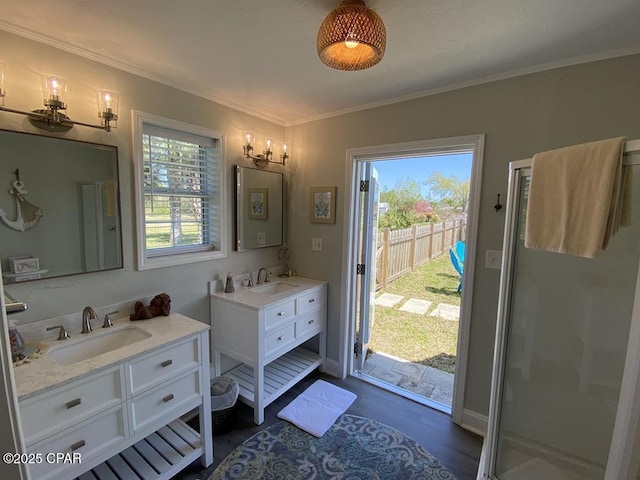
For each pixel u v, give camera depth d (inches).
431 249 157.5
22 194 56.1
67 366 49.8
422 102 83.0
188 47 60.9
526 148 69.9
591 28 52.4
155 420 58.7
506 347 61.9
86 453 49.6
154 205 79.9
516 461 63.4
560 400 60.3
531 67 67.5
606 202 40.4
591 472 56.6
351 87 80.0
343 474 67.3
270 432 79.8
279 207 111.0
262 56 64.3
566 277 58.2
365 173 102.8
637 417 32.4
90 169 64.2
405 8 47.4
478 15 49.1
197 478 65.8
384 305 157.9
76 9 48.9
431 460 71.8
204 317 90.2
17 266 56.1
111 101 63.5
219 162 90.6
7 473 19.2
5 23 52.4
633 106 59.1
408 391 98.9
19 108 55.1
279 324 87.8
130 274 72.4
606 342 53.4
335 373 108.1
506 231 59.9
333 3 47.1
